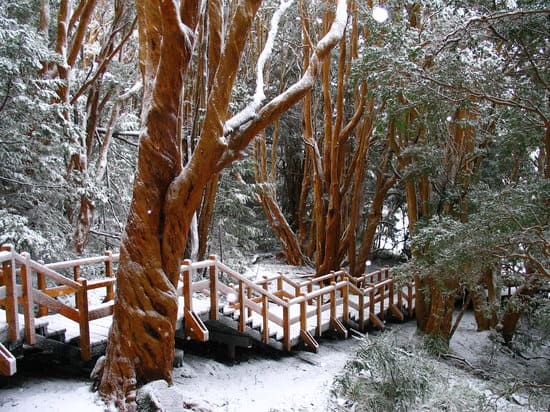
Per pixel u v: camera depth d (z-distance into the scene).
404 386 6.26
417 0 7.65
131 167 15.42
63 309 4.95
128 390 4.69
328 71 14.02
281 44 16.98
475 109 8.28
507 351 9.74
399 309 11.13
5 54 6.60
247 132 5.27
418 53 7.12
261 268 16.72
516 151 9.12
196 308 6.40
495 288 10.79
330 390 6.36
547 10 6.21
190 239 10.41
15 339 4.45
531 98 7.16
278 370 7.13
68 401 4.66
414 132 9.40
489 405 6.55
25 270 4.56
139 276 4.80
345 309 9.19
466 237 6.67
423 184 9.62
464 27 6.62
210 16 5.27
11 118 7.29
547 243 6.05
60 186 8.04
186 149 10.82
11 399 4.64
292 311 9.44
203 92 10.38
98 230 12.02
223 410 5.37
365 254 14.79
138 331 4.77
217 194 13.16
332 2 12.90
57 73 9.19
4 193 7.78
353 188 14.89
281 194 21.48
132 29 10.50
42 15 9.09
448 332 9.59
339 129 14.09
